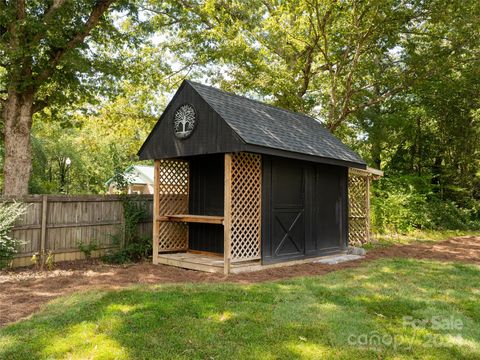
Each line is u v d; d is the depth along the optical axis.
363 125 17.33
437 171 19.44
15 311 4.62
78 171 23.14
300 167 8.41
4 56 8.19
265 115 8.50
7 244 7.00
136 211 9.00
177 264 7.79
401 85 15.29
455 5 12.52
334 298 5.24
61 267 7.51
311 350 3.54
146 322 4.16
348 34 13.95
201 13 14.45
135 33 12.06
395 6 13.16
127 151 19.02
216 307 4.72
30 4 9.09
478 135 17.97
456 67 14.97
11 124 8.95
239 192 7.21
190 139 7.50
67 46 9.02
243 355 3.42
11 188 8.82
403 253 9.92
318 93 18.56
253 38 15.44
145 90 15.70
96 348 3.52
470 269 7.53
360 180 11.94
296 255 8.18
